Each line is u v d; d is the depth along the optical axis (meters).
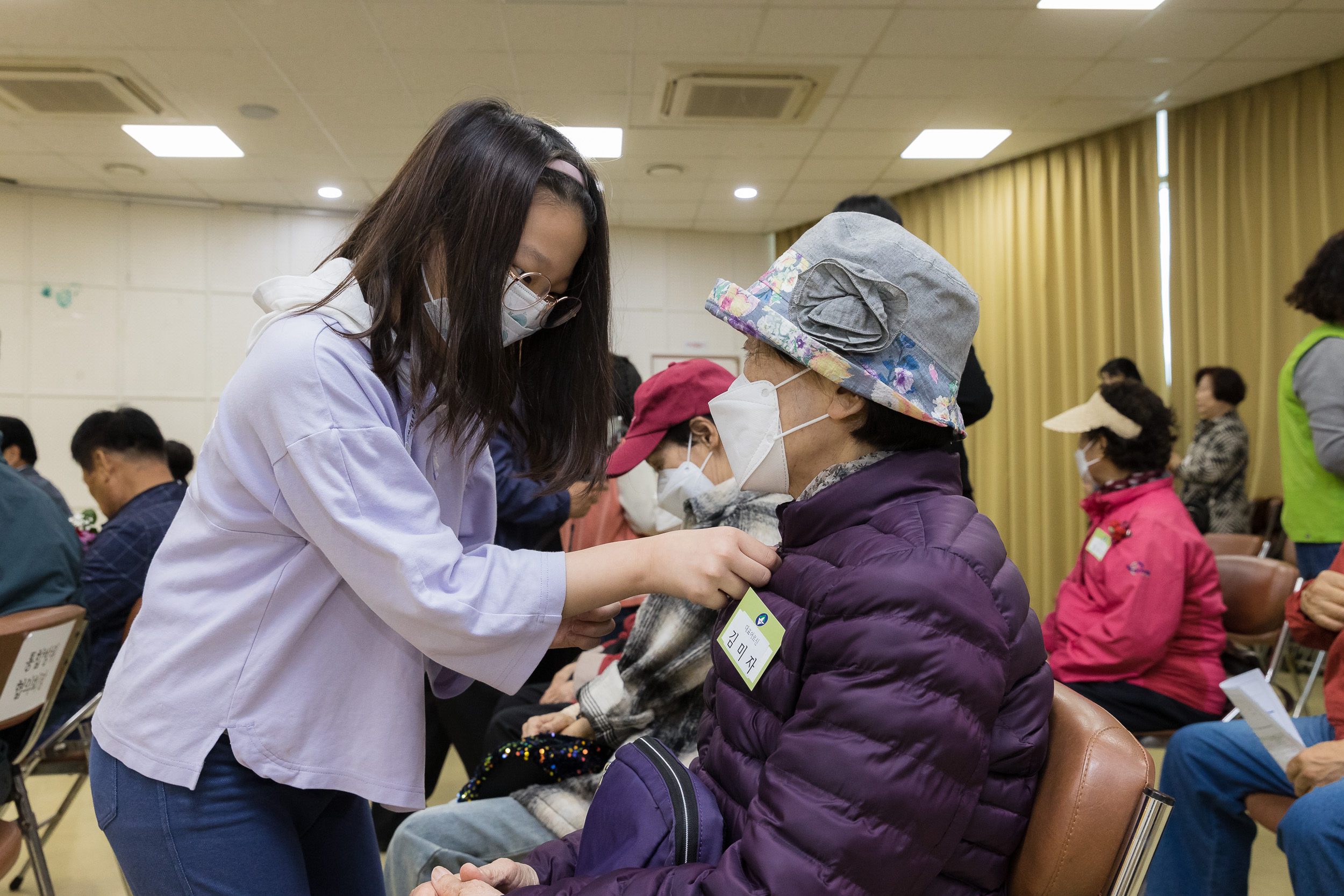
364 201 6.45
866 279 0.85
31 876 2.49
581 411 1.07
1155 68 4.44
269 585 0.85
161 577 0.89
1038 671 0.85
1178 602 2.12
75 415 6.35
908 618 0.73
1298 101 4.53
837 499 0.87
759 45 4.11
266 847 0.88
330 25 3.90
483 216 0.83
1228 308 4.80
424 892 0.91
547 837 1.44
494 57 4.21
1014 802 0.82
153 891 0.86
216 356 6.56
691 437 1.73
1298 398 2.58
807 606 0.82
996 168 5.86
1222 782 1.64
